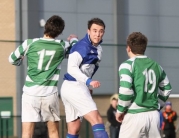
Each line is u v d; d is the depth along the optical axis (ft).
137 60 65.62
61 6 134.72
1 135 118.01
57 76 69.41
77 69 64.80
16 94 118.62
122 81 64.44
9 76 118.32
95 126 64.95
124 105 64.85
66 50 70.08
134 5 138.72
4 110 118.52
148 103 65.46
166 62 124.06
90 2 136.36
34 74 68.90
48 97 68.95
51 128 70.74
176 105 123.95
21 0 130.93
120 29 137.18
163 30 139.85
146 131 65.57
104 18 137.18
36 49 68.74
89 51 66.08
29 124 69.00
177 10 140.67
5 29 130.00
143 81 65.10
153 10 139.54
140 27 138.72
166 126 118.42
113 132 114.32
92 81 63.10
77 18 135.64
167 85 67.36
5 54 117.80
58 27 69.31
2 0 130.00
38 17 132.26
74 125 68.59
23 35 130.72
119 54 122.52
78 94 65.98
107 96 122.42
